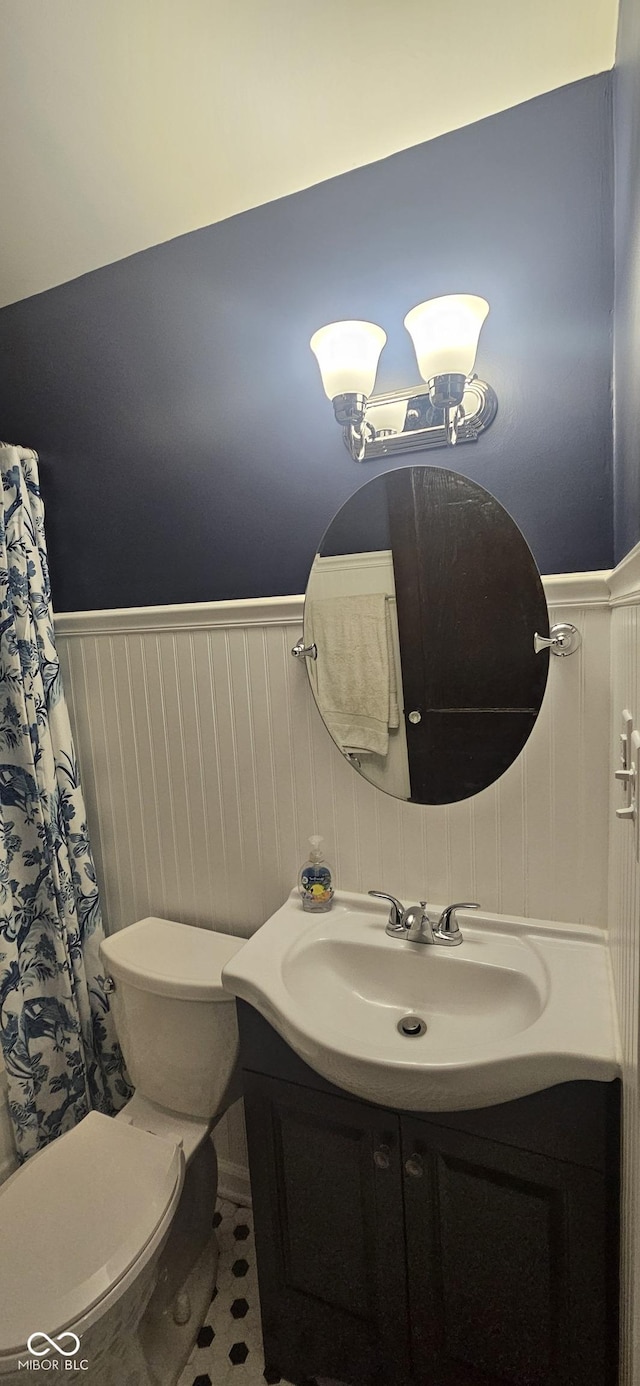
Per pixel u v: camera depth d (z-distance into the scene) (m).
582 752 1.13
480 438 1.17
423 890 1.31
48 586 1.59
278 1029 1.09
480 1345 1.03
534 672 1.13
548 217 1.07
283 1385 1.22
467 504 1.15
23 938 1.57
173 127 1.17
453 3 0.95
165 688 1.53
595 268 1.05
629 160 0.81
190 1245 1.40
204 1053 1.33
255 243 1.31
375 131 1.14
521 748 1.17
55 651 1.59
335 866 1.40
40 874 1.56
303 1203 1.15
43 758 1.53
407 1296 1.07
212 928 1.58
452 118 1.10
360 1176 1.08
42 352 1.59
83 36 1.06
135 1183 1.16
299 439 1.33
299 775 1.40
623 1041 0.85
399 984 1.21
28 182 1.31
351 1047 0.95
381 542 1.23
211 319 1.38
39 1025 1.60
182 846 1.58
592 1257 0.93
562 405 1.10
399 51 1.02
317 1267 1.15
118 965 1.39
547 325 1.09
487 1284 1.01
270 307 1.32
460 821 1.25
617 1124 0.89
